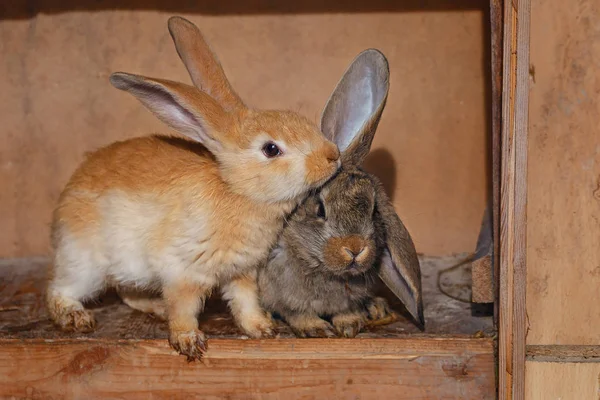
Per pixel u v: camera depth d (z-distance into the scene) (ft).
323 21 4.99
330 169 3.88
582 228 3.89
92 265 4.14
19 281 4.74
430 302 4.48
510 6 3.76
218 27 4.99
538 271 3.91
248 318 4.10
